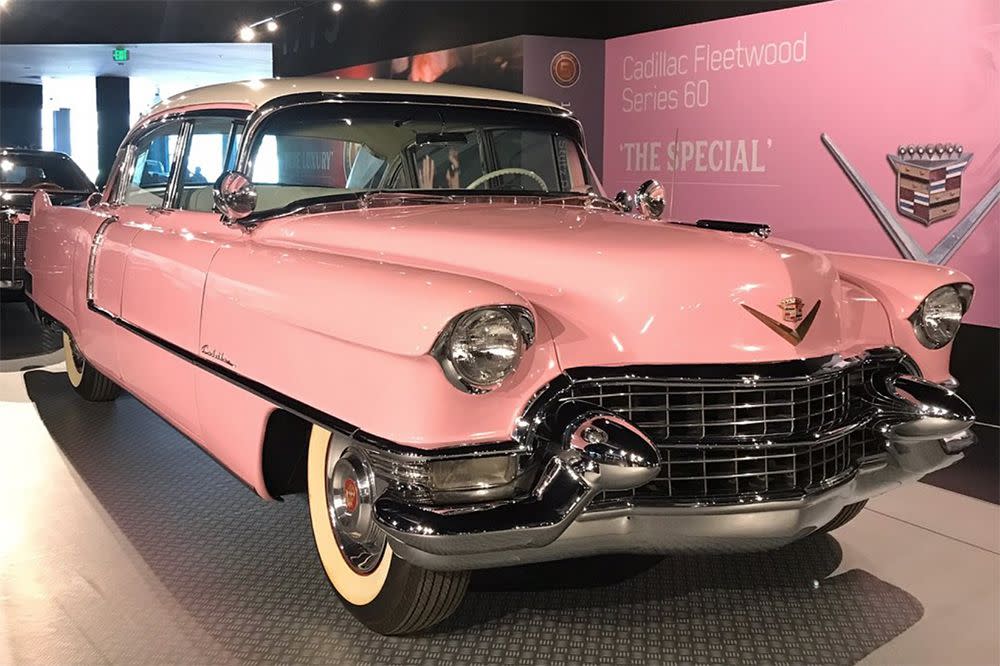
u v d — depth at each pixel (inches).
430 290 83.1
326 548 107.1
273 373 101.3
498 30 334.3
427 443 82.0
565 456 82.7
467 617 107.5
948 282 110.7
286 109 125.7
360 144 132.1
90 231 165.6
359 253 109.5
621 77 283.0
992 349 198.1
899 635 103.7
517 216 117.0
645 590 114.7
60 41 575.8
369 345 84.8
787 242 107.7
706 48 250.8
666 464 90.0
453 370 80.7
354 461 94.4
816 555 125.0
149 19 560.7
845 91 216.1
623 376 87.7
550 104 148.0
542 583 116.3
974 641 102.4
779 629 105.0
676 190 266.1
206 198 137.9
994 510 141.9
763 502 91.5
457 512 81.4
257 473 108.1
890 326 108.9
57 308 186.9
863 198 214.8
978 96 190.1
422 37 375.2
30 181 325.7
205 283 117.7
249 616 107.0
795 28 226.1
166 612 107.9
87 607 109.0
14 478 152.1
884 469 103.4
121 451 166.9
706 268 94.3
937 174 199.3
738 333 92.4
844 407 99.0
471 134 140.0
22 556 122.5
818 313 97.5
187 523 133.9
